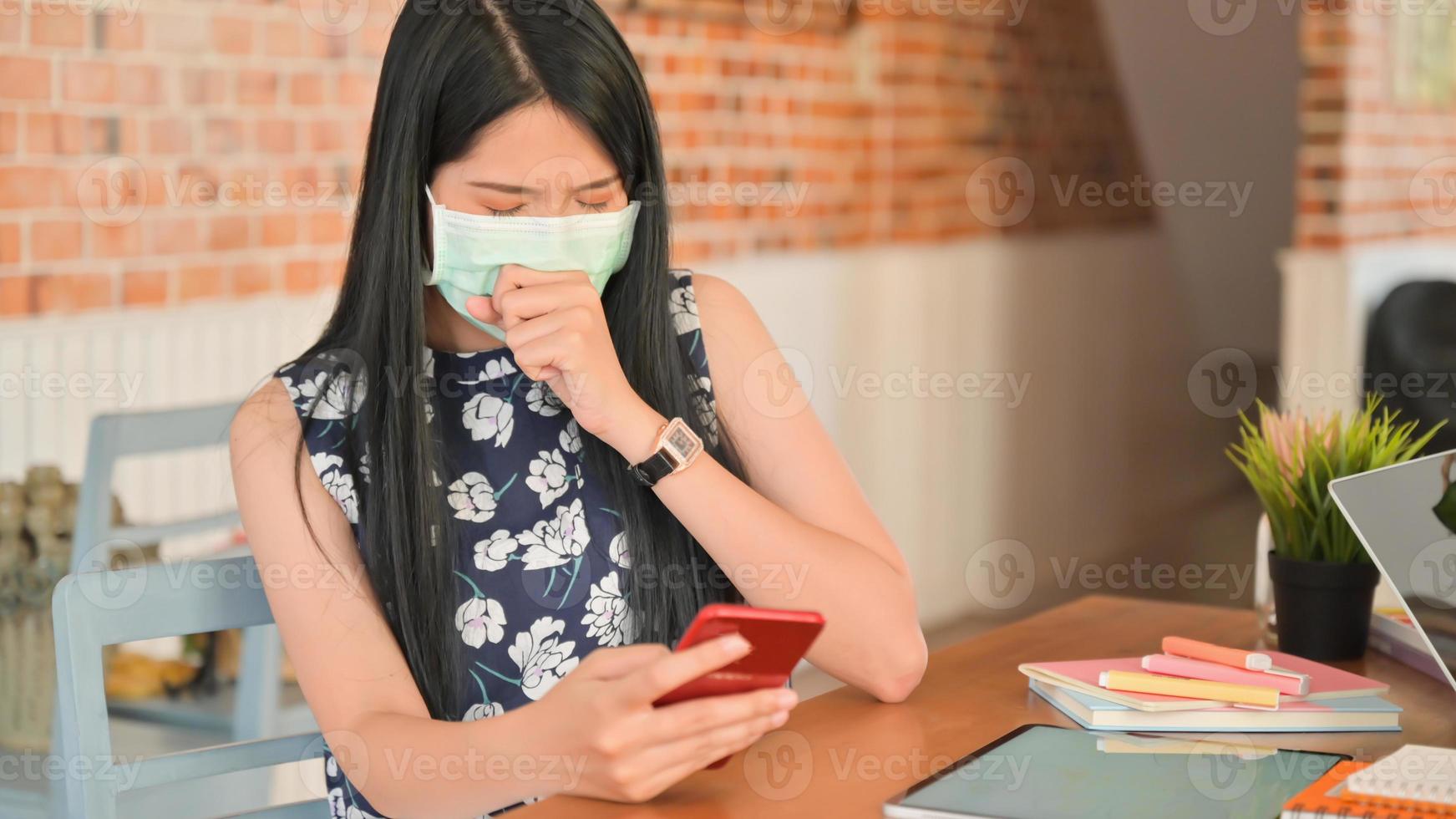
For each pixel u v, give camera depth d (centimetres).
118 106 241
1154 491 560
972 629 400
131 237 245
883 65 385
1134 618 137
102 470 182
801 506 124
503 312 108
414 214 114
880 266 389
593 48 112
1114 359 532
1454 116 464
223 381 257
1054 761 92
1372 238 419
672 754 84
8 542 228
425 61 111
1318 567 119
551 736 87
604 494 122
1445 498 112
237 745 115
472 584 119
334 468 116
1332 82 397
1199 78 548
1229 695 100
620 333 121
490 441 122
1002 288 452
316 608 111
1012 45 445
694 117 324
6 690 222
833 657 108
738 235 339
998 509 450
